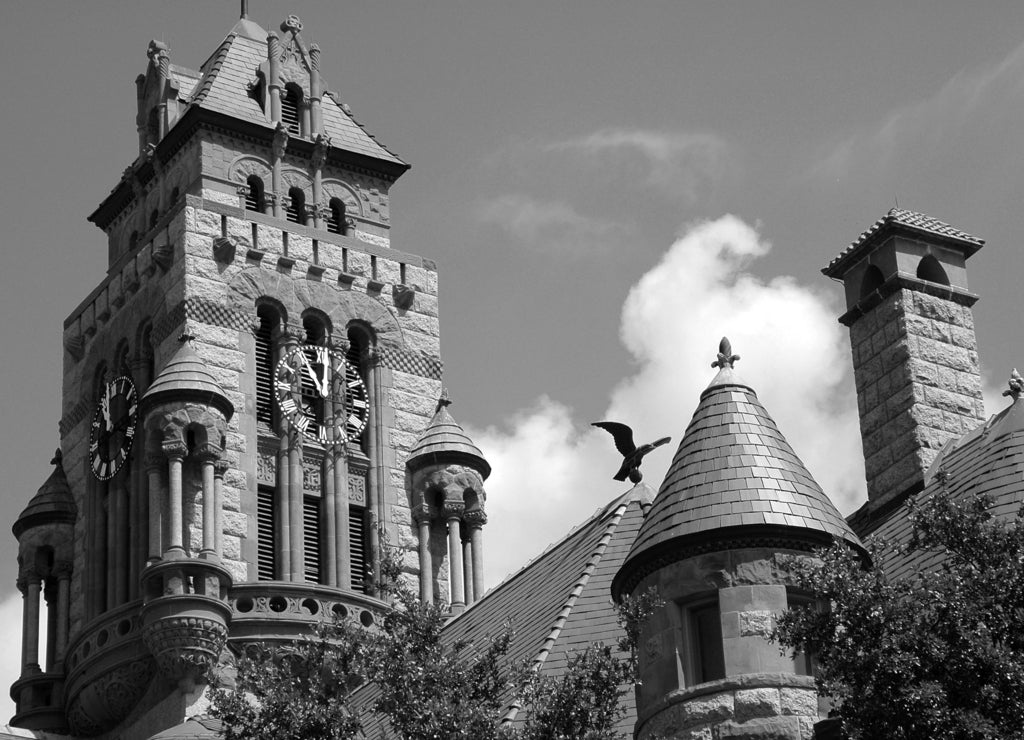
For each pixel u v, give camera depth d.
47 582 101.38
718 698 45.38
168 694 88.75
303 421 100.00
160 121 108.62
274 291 101.50
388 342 103.81
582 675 44.12
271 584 91.38
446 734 42.97
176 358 94.25
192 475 92.81
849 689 39.22
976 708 38.59
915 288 59.56
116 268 104.31
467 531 96.88
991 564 40.34
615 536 60.12
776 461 47.59
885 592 39.84
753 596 45.84
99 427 101.38
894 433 58.47
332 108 110.00
